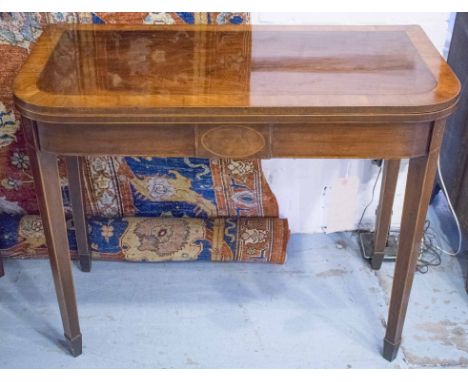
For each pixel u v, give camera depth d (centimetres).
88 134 130
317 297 187
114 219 201
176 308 183
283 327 176
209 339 172
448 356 168
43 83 134
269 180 199
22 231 197
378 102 124
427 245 207
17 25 172
